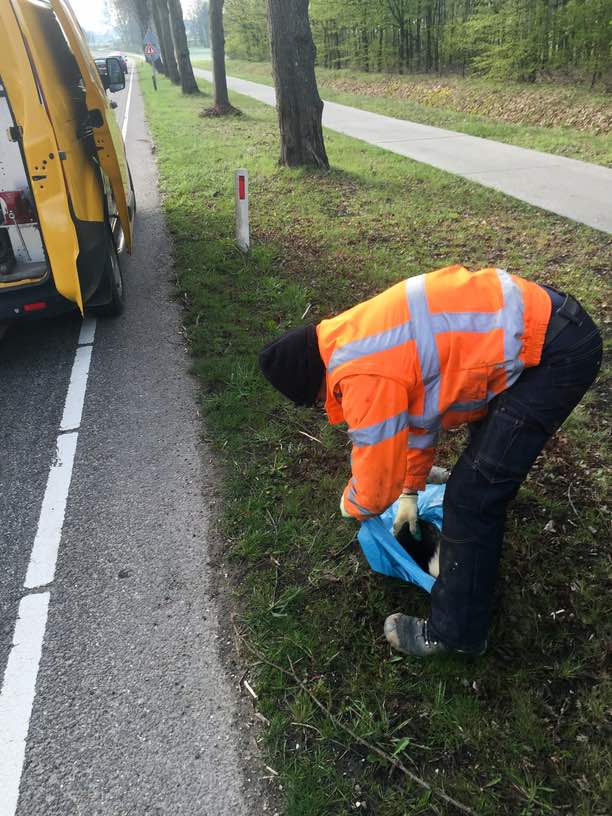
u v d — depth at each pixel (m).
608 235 6.82
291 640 2.42
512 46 16.23
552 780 1.96
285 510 3.09
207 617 2.58
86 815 1.95
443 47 19.83
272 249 6.75
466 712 2.13
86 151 4.95
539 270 5.96
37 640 2.53
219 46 17.08
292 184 9.48
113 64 7.19
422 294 1.87
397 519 2.71
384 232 7.29
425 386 1.86
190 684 2.32
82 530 3.09
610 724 2.10
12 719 2.23
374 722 2.13
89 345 5.04
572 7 14.12
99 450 3.70
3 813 1.96
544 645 2.38
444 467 3.38
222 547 2.93
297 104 9.81
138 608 2.64
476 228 7.30
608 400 3.86
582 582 2.62
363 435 1.82
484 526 2.02
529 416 1.87
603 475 3.24
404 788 1.96
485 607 2.12
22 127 4.06
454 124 14.52
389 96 20.34
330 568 2.76
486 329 1.84
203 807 1.95
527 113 14.33
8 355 4.99
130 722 2.20
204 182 9.89
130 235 5.72
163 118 17.81
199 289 5.79
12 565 2.92
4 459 3.69
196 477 3.42
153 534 3.04
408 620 2.37
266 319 5.16
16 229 4.55
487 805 1.89
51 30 4.84
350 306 5.36
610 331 4.70
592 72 14.48
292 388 1.99
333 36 26.75
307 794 1.94
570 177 9.34
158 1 29.84
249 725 2.17
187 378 4.44
